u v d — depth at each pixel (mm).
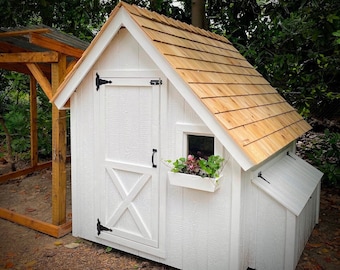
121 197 4160
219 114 3242
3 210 5281
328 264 4012
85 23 8531
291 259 3529
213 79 3846
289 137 4188
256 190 3650
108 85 4090
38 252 4254
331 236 4742
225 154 3412
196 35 4793
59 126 4582
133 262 4055
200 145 3678
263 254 3682
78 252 4273
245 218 3586
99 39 3859
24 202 5941
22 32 4043
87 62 4039
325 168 6504
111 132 4160
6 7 7504
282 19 6441
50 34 4961
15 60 4684
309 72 6719
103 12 8273
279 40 6551
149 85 3771
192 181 3398
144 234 3996
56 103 4457
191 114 3549
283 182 3938
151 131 3828
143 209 3996
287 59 6398
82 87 4348
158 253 3914
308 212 4406
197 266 3688
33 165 7699
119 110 4059
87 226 4547
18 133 8758
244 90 4371
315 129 9750
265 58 6859
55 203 4711
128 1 8031
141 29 3492
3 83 9812
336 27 5211
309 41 6363
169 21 4328
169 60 3377
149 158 3883
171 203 3785
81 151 4480
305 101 6738
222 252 3518
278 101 5328
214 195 3516
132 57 3859
